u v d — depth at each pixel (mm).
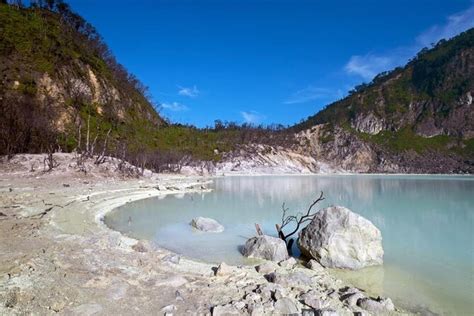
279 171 101438
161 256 12391
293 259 13641
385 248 16812
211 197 36031
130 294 8359
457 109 161875
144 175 47562
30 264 9195
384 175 105062
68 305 7316
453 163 134500
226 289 9328
